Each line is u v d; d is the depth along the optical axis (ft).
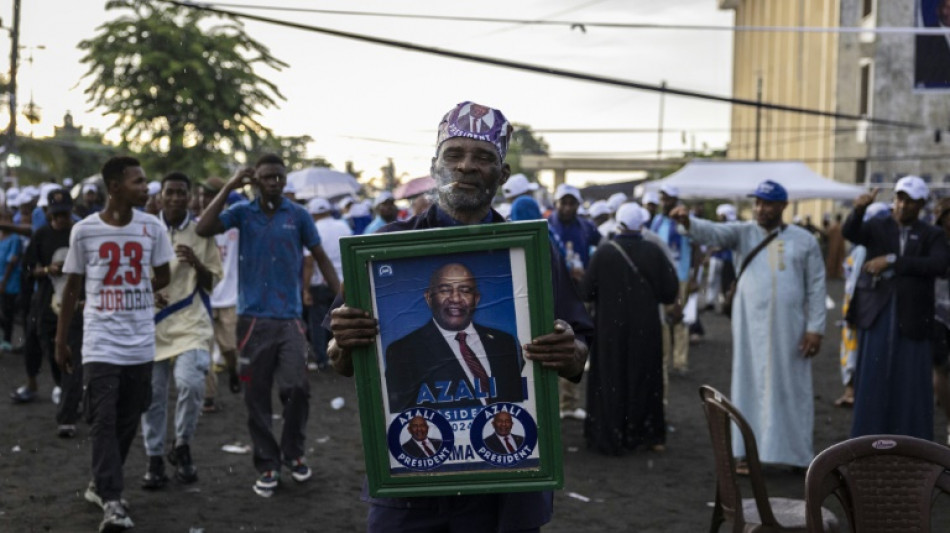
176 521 22.67
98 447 21.72
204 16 72.79
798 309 27.94
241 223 24.95
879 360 28.07
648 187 85.35
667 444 32.14
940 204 30.07
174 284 25.80
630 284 30.53
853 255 38.60
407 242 11.03
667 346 38.47
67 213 34.78
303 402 25.53
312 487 25.82
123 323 22.00
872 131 139.64
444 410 11.08
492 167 11.67
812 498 13.23
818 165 163.94
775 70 201.57
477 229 10.96
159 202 33.24
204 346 26.12
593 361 30.94
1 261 48.39
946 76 93.76
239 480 26.43
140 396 22.39
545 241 10.89
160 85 70.64
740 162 86.17
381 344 11.12
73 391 31.04
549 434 10.98
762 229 28.71
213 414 35.24
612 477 27.81
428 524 11.48
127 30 70.85
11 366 45.57
